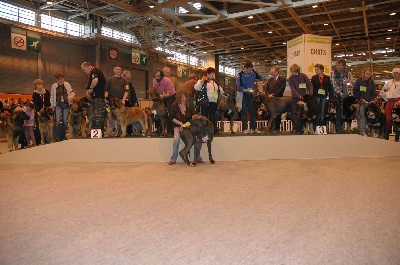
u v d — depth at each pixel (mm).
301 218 3314
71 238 2879
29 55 19781
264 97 8227
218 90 7820
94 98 8086
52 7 19766
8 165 7121
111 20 21266
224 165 6645
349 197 4059
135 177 5547
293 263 2338
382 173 5484
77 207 3828
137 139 7414
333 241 2721
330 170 5840
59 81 8742
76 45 22562
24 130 8992
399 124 7965
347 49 28984
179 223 3217
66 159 7555
